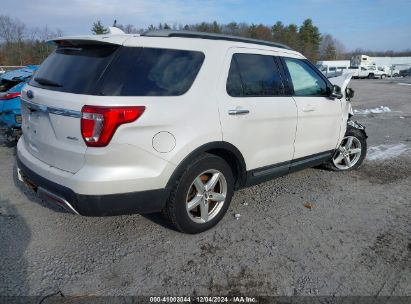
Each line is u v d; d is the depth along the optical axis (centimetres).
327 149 488
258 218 387
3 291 262
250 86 364
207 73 325
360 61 5150
